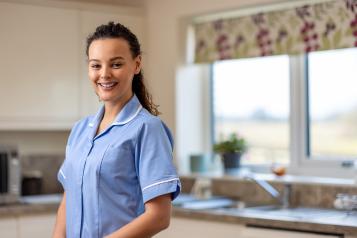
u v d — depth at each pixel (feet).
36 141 16.94
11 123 15.01
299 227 11.60
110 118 7.62
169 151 7.36
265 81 15.69
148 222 7.00
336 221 11.47
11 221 14.03
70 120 15.79
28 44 15.16
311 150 14.87
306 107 14.90
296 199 13.97
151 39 16.72
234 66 16.35
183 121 16.43
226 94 16.52
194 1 15.78
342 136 14.30
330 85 14.48
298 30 14.42
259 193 14.62
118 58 7.21
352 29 13.57
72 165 7.54
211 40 16.02
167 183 7.11
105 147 7.30
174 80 16.31
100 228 7.23
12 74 14.98
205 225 13.06
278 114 15.44
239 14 15.52
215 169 16.29
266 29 14.97
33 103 15.28
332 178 14.28
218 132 16.70
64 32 15.62
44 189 16.92
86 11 15.89
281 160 15.37
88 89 15.98
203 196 15.10
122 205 7.24
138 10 16.66
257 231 12.12
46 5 15.37
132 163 7.29
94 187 7.24
